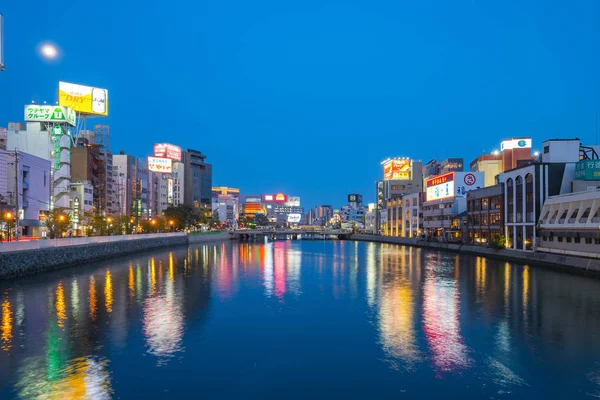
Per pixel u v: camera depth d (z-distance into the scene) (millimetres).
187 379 22234
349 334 30000
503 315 35094
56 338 28688
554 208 71000
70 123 110438
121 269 67562
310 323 32938
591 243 60062
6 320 33281
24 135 103562
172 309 37656
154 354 25828
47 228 83188
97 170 132750
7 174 78625
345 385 21578
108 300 41406
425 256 95188
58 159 105625
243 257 95750
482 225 97438
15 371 23062
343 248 134000
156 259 87688
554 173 75438
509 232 84312
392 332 30453
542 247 72938
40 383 21547
